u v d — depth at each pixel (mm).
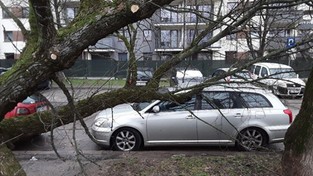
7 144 3303
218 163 5875
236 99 7281
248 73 4238
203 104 7215
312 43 3928
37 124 3336
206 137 7227
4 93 2482
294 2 3215
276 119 7281
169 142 7289
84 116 3486
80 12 2480
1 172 2838
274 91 4891
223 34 3695
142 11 2410
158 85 3822
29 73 2445
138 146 7312
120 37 4156
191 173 5387
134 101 3668
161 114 7285
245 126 7191
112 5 2389
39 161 6254
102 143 7215
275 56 3781
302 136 4664
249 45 4277
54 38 2346
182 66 4281
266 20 4477
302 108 4816
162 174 5367
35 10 2125
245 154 6508
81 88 3582
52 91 3523
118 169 5617
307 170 4566
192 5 4082
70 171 5688
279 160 5961
